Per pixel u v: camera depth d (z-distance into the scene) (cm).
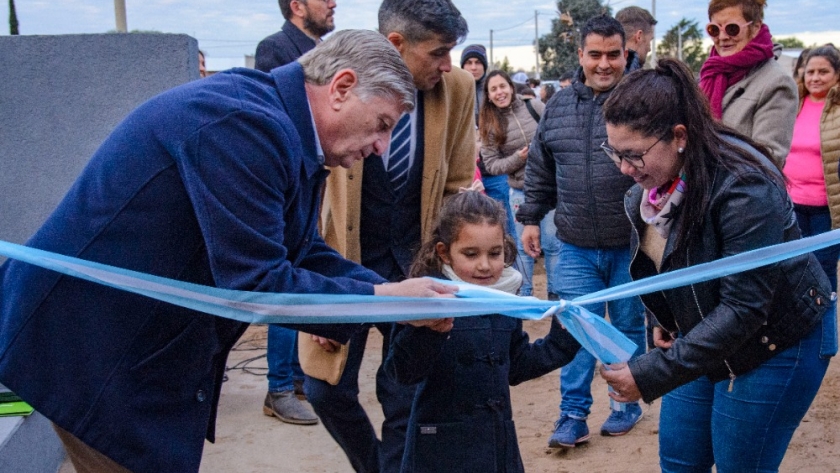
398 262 339
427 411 262
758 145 242
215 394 225
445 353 257
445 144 342
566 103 415
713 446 262
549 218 556
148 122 195
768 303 231
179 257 198
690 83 229
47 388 199
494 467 261
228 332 216
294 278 199
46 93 422
